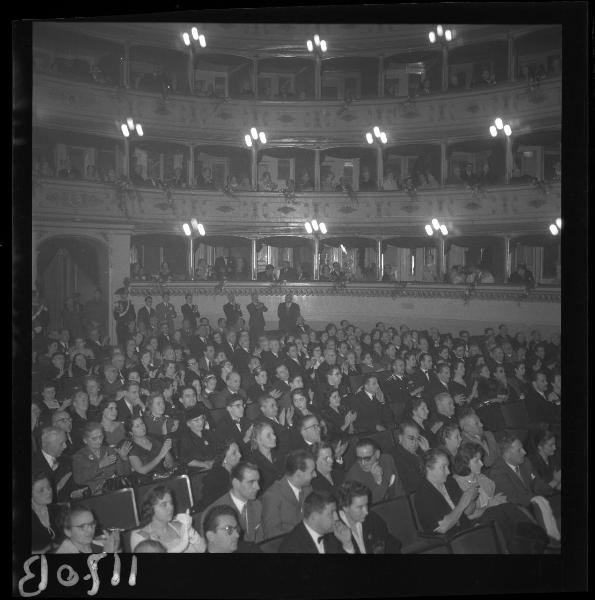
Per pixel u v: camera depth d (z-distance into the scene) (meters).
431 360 12.09
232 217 15.09
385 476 9.18
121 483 9.33
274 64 15.67
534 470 9.66
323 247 15.25
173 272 14.75
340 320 14.58
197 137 15.06
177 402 10.55
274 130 15.27
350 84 15.83
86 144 14.29
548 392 12.38
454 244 15.03
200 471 9.58
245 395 11.74
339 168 15.55
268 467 9.60
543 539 8.89
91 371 12.09
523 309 13.87
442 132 14.99
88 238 13.91
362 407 11.23
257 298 14.44
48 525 9.07
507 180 14.62
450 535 8.69
